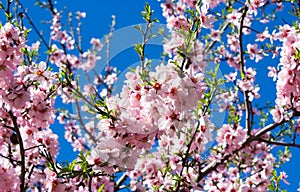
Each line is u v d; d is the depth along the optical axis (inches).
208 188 70.2
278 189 65.3
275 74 71.7
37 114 56.1
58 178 56.1
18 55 53.8
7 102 53.7
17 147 61.4
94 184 73.1
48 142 60.2
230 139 70.2
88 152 53.2
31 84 55.0
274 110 68.1
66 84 55.3
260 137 72.7
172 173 67.9
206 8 52.6
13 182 55.2
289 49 60.5
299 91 61.0
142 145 50.8
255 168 79.0
